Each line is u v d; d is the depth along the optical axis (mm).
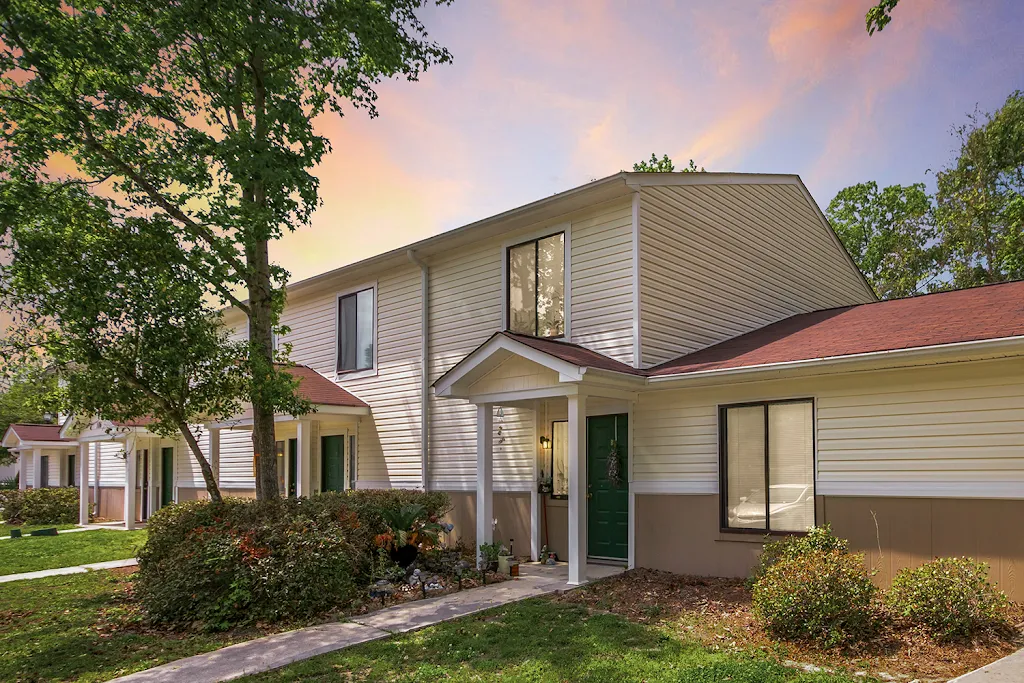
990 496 7398
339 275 15969
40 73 8445
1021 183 22438
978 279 23656
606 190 10664
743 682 5312
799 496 8898
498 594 8805
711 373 9180
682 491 9883
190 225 9797
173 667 6309
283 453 17922
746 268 13094
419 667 5977
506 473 12383
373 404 15273
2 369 9844
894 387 8195
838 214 30172
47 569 12516
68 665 6484
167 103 9969
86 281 9141
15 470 38500
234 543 8375
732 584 8891
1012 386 7383
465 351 13336
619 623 7195
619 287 10766
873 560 8180
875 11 5867
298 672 5988
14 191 8625
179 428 10828
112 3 9117
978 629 6203
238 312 19078
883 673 5516
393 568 9688
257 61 10141
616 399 10742
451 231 13016
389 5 10406
